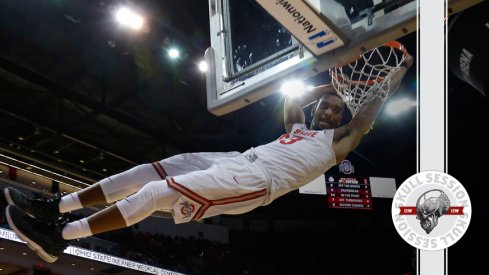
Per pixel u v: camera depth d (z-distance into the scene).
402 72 3.77
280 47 3.34
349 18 3.01
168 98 11.78
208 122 12.53
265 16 3.46
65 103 11.33
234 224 15.86
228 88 3.44
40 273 11.16
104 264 11.82
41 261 11.21
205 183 3.08
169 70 10.95
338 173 13.53
